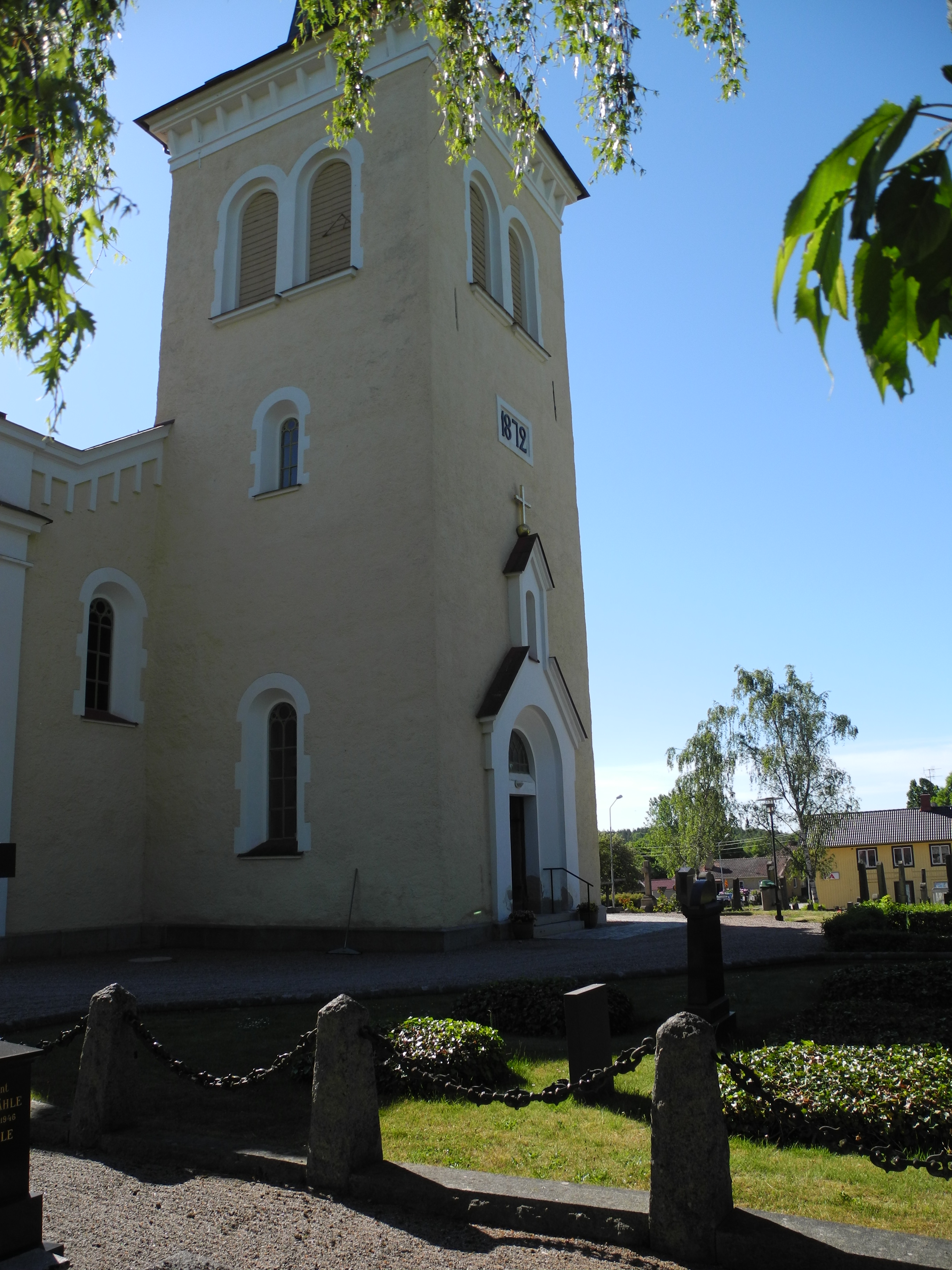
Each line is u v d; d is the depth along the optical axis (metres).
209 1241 4.46
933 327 1.86
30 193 5.17
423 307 18.12
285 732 18.08
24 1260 4.11
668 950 14.88
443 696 16.55
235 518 19.31
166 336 21.52
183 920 17.84
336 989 11.16
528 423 22.25
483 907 16.78
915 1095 5.28
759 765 44.06
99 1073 6.06
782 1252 3.92
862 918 16.16
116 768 18.20
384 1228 4.58
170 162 22.70
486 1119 6.14
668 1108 4.30
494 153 22.55
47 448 17.31
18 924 15.74
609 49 9.66
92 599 18.19
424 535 17.08
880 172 1.65
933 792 88.06
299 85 20.97
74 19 6.20
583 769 22.81
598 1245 4.31
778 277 1.84
